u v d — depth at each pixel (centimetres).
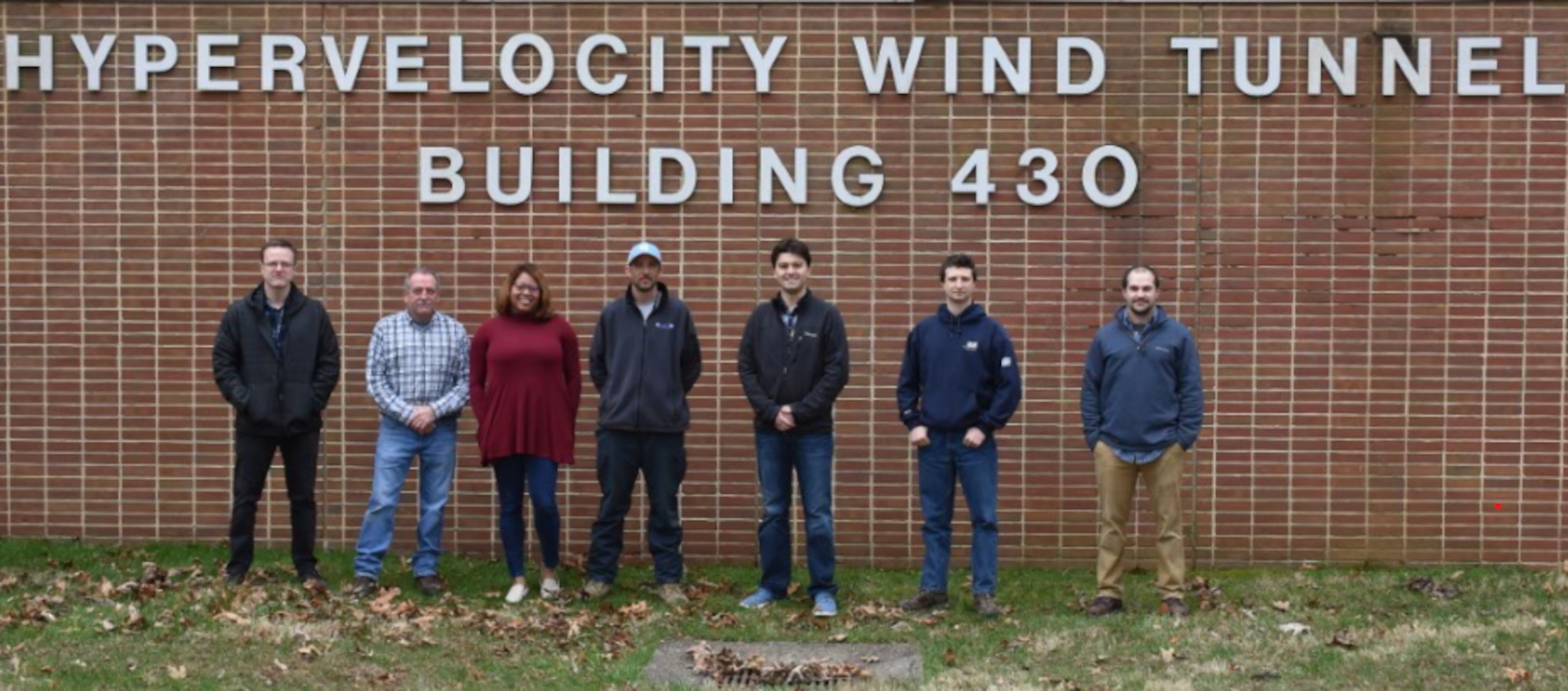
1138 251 988
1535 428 983
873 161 989
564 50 998
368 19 1002
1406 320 984
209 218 1007
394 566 974
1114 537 886
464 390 912
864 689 731
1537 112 977
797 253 868
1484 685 734
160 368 1011
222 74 1004
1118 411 872
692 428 1001
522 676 761
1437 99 980
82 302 1009
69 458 1013
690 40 993
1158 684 731
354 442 1006
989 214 990
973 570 887
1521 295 980
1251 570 987
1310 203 984
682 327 904
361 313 1004
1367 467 988
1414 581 948
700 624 862
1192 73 983
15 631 802
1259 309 986
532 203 1001
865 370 995
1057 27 988
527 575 962
